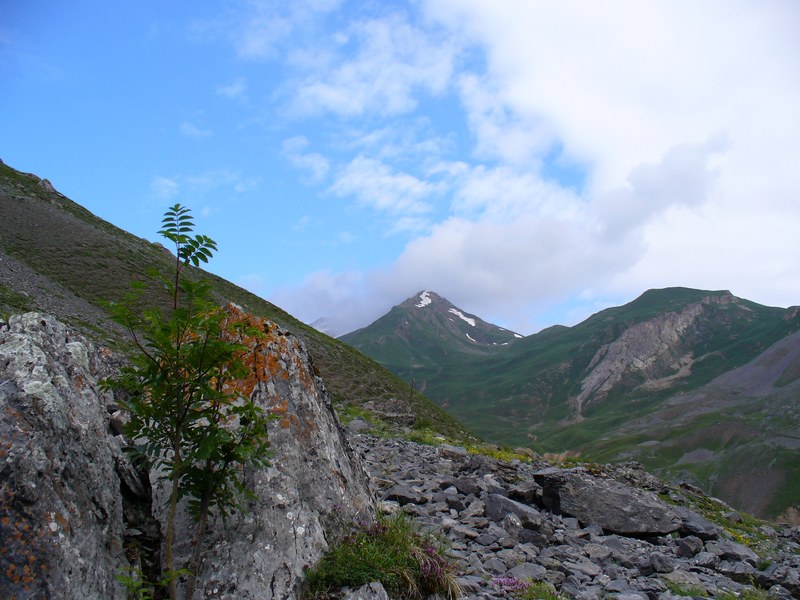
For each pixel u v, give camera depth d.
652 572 11.65
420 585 7.59
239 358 6.66
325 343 81.56
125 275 77.38
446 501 14.31
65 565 4.86
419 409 44.91
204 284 5.94
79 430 6.02
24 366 5.82
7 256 66.50
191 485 6.10
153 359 5.84
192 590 5.82
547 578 9.89
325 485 8.05
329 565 7.02
